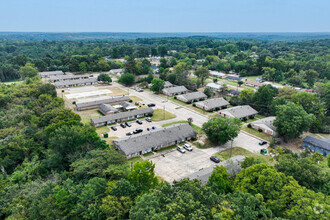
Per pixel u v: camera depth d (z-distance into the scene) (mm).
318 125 84188
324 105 98625
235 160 57688
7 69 163750
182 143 74812
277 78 165000
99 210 37094
